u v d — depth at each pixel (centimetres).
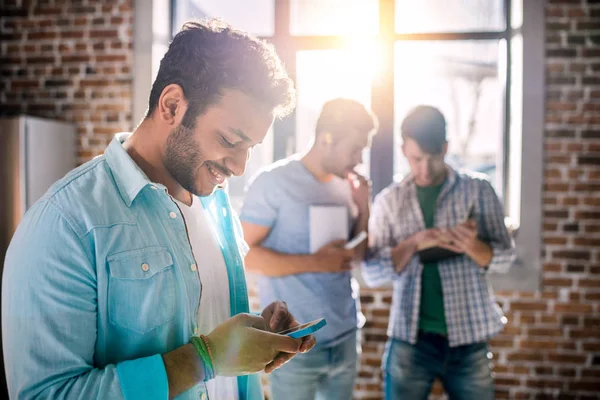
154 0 353
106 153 97
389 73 346
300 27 357
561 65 320
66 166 350
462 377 227
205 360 89
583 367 322
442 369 229
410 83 369
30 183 317
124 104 354
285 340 94
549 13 320
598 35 317
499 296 328
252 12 360
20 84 362
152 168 99
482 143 407
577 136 320
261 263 209
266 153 375
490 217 236
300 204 215
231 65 88
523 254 324
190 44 89
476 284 228
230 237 120
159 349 91
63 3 357
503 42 340
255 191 216
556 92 321
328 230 213
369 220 254
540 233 323
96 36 355
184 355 88
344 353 216
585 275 321
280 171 218
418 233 226
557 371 324
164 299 92
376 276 242
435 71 381
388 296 337
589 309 321
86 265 84
